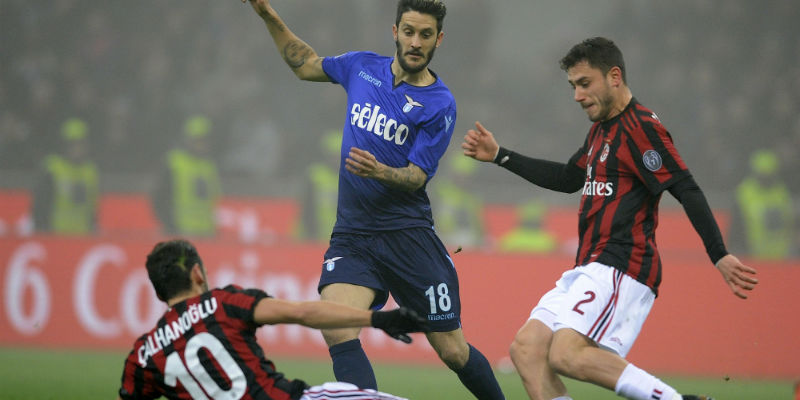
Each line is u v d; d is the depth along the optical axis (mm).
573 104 70438
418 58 19656
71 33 72000
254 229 56812
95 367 37438
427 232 20500
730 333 43125
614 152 17703
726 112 66625
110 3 72875
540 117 70188
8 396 26734
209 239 49062
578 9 80125
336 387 14672
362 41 70875
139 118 68312
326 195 53625
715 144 64750
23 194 56094
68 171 54375
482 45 70688
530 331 17750
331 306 14203
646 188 17688
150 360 14648
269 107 69188
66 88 69125
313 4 70875
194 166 53781
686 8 72250
